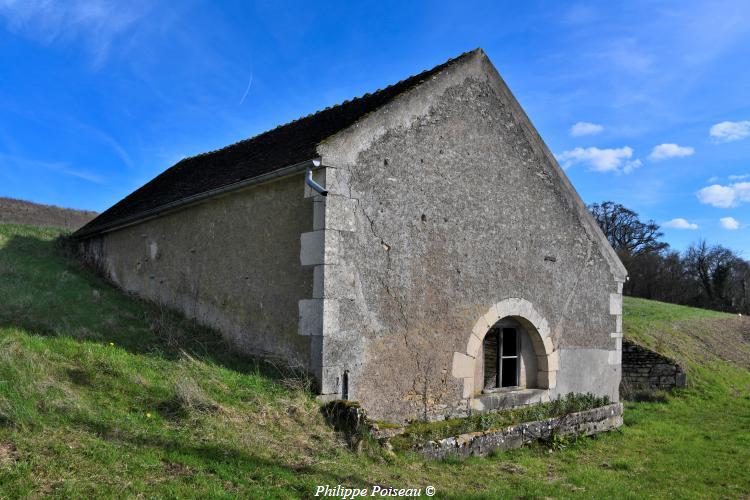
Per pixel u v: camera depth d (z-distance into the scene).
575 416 9.54
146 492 4.36
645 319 21.70
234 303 8.73
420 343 7.95
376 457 6.37
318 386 6.96
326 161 7.06
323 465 5.67
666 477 7.53
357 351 7.25
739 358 20.12
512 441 8.32
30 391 5.41
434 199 8.29
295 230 7.61
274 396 6.75
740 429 11.23
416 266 7.98
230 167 10.18
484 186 9.02
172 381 6.51
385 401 7.50
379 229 7.59
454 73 8.71
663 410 13.43
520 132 9.69
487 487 6.30
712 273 46.44
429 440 7.18
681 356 17.86
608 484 6.97
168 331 8.67
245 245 8.60
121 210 13.06
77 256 14.09
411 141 8.06
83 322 8.48
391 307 7.66
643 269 47.62
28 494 3.97
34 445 4.64
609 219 50.81
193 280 9.79
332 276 7.05
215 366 7.38
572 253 10.41
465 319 8.54
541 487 6.53
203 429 5.65
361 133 7.46
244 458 5.34
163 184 13.11
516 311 9.30
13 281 10.35
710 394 15.30
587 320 10.60
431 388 8.04
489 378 9.30
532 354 9.91
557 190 10.24
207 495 4.49
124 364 6.73
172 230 10.55
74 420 5.24
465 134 8.81
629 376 16.36
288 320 7.59
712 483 7.36
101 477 4.41
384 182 7.69
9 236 14.47
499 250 9.14
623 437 9.99
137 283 11.53
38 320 8.05
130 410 5.77
